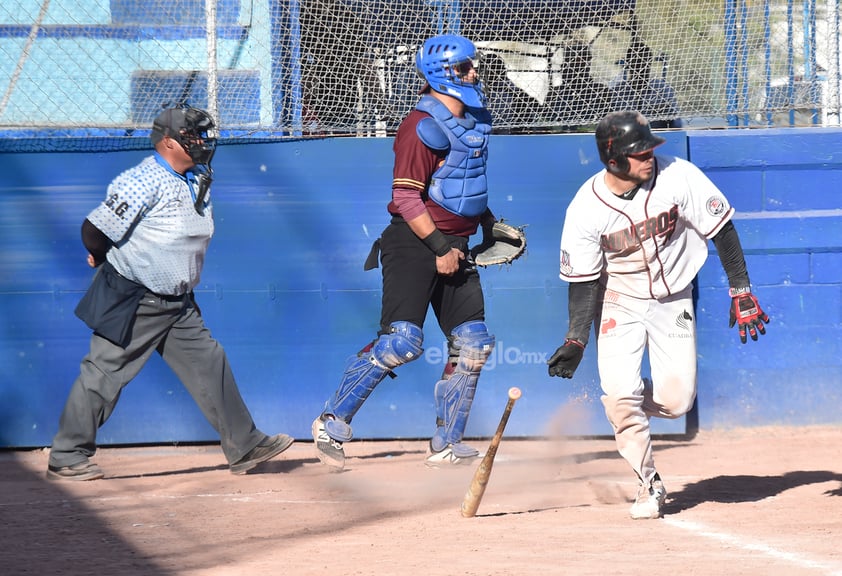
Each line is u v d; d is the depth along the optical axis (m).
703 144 29.30
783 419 29.86
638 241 18.53
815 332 29.70
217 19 29.03
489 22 29.20
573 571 15.07
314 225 28.77
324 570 15.45
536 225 29.02
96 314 23.81
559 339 29.14
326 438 23.53
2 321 28.61
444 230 22.77
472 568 15.36
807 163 29.39
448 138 22.19
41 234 28.53
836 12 29.88
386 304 23.06
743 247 29.41
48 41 29.12
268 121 29.08
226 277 28.75
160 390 28.94
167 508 21.16
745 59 29.86
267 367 28.89
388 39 29.12
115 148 28.59
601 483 23.88
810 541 17.17
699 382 29.66
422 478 24.61
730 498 21.52
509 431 29.23
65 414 24.55
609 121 17.89
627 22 29.64
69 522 19.73
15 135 29.05
